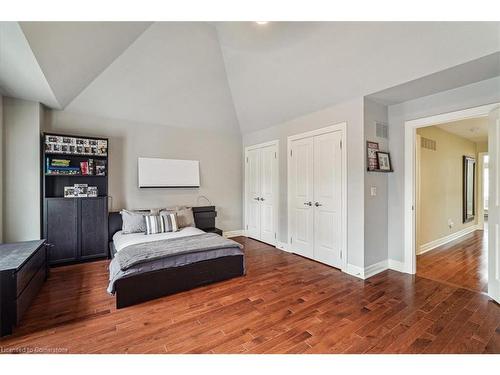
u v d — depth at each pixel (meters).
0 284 1.89
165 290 2.60
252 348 1.77
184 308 2.34
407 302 2.44
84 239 3.66
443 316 2.18
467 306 2.35
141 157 4.44
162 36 3.10
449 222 5.00
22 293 2.12
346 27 2.46
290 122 4.27
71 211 3.57
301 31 2.69
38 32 2.00
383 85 2.83
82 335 1.91
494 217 2.46
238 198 5.61
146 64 3.45
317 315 2.21
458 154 5.32
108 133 4.14
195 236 3.47
